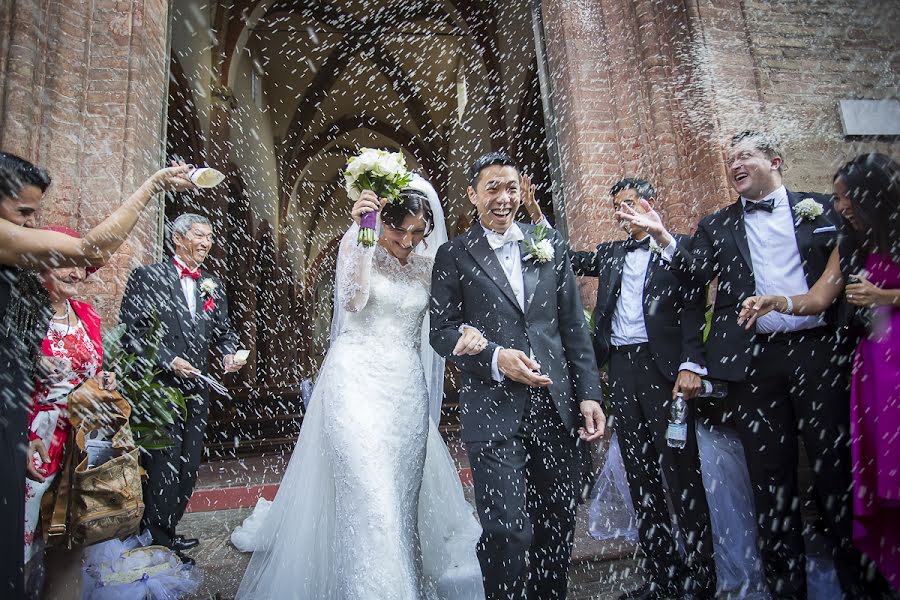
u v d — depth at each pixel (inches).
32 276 64.2
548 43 217.6
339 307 96.4
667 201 188.7
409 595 70.7
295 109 735.1
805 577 88.1
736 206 101.6
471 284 82.4
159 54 195.9
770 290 94.1
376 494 74.0
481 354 75.0
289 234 813.2
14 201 61.8
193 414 123.3
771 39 197.6
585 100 198.2
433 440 100.5
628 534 116.5
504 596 69.3
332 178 987.3
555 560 78.1
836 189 83.8
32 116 163.5
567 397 79.9
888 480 73.9
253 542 117.1
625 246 109.8
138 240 172.1
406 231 87.7
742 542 101.2
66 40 173.3
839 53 198.8
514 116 383.6
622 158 195.5
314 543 84.0
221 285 140.3
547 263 85.4
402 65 649.6
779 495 91.0
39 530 79.3
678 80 194.1
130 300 121.0
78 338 84.7
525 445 78.9
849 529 85.1
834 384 87.2
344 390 81.9
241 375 519.2
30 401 61.6
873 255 80.0
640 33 199.9
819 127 193.0
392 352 85.4
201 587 98.2
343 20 555.8
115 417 80.4
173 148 373.7
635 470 99.7
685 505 93.2
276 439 333.1
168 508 113.3
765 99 192.9
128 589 88.7
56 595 82.0
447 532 98.8
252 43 552.7
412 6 514.0
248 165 554.9
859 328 82.0
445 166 703.7
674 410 93.0
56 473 77.5
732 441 110.3
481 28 470.3
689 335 96.9
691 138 190.1
